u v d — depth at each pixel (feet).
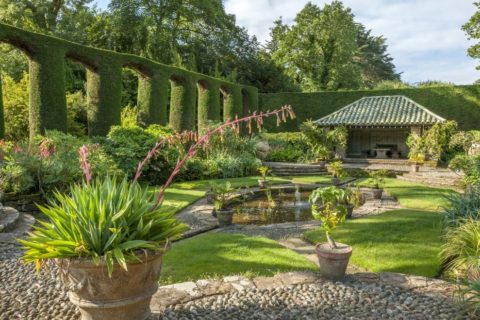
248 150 64.69
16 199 29.86
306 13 120.67
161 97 63.62
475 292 13.24
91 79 53.52
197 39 108.78
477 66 71.15
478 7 67.87
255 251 20.27
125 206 10.86
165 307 13.00
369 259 19.26
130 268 10.28
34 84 45.52
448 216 23.75
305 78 123.24
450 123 69.51
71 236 10.55
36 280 15.62
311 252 21.68
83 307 10.38
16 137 57.77
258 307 13.16
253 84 114.52
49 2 87.86
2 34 41.24
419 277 16.11
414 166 61.00
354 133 90.48
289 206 37.37
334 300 13.79
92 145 38.55
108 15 97.19
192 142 58.65
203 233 26.14
